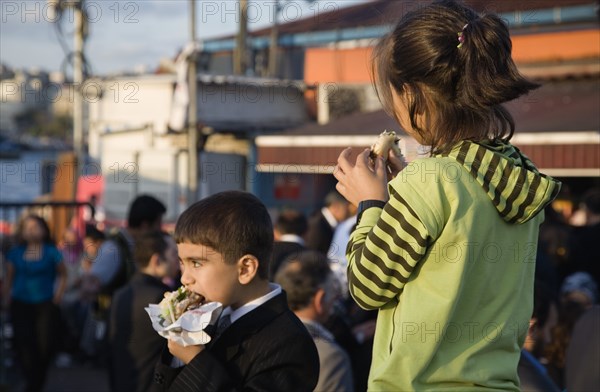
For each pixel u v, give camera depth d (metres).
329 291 3.78
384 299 2.10
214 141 13.35
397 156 2.33
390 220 2.04
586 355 3.34
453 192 2.02
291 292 3.71
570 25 11.16
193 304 2.56
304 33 13.94
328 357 3.55
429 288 2.04
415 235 2.01
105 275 7.48
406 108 2.20
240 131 13.42
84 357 9.33
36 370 7.76
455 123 2.12
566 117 9.42
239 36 14.38
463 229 2.01
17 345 7.77
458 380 2.06
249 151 13.55
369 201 2.21
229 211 2.59
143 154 13.69
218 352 2.55
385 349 2.11
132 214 6.59
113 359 4.43
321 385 3.49
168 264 4.53
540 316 3.89
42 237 7.86
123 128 14.03
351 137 10.59
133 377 4.26
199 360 2.44
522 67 11.38
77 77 12.51
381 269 2.06
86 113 15.39
